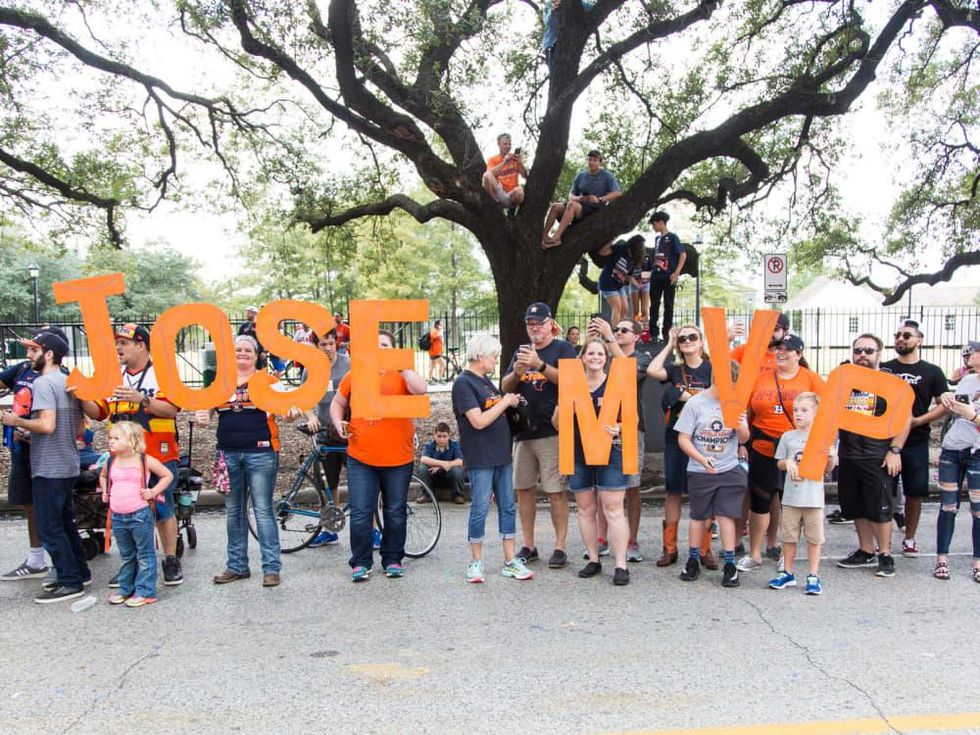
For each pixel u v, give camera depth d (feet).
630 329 22.43
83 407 19.86
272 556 19.75
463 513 28.55
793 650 15.02
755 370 19.33
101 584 20.08
